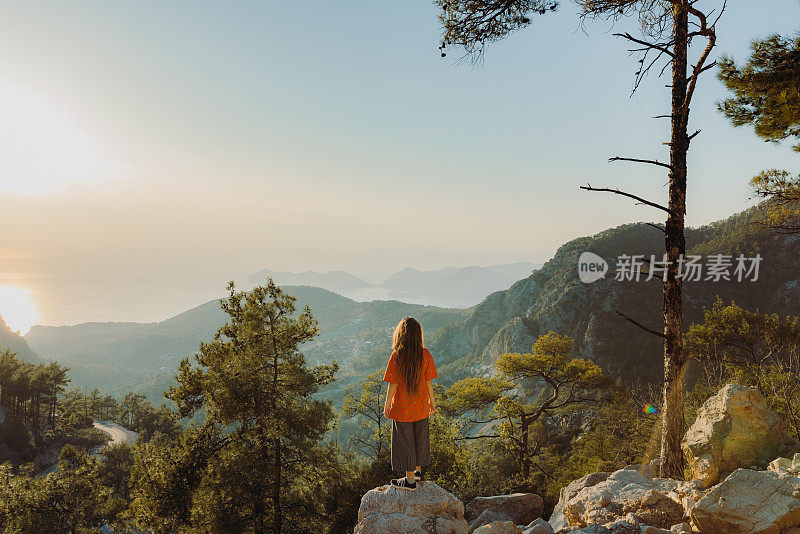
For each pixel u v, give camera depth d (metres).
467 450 27.39
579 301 131.50
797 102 8.08
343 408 24.97
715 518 4.87
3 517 32.25
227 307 22.02
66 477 34.47
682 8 9.31
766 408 6.98
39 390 91.19
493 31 9.02
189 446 20.69
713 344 17.55
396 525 4.64
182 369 21.34
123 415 138.00
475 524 9.71
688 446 7.16
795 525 4.55
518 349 141.50
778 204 10.64
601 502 6.71
